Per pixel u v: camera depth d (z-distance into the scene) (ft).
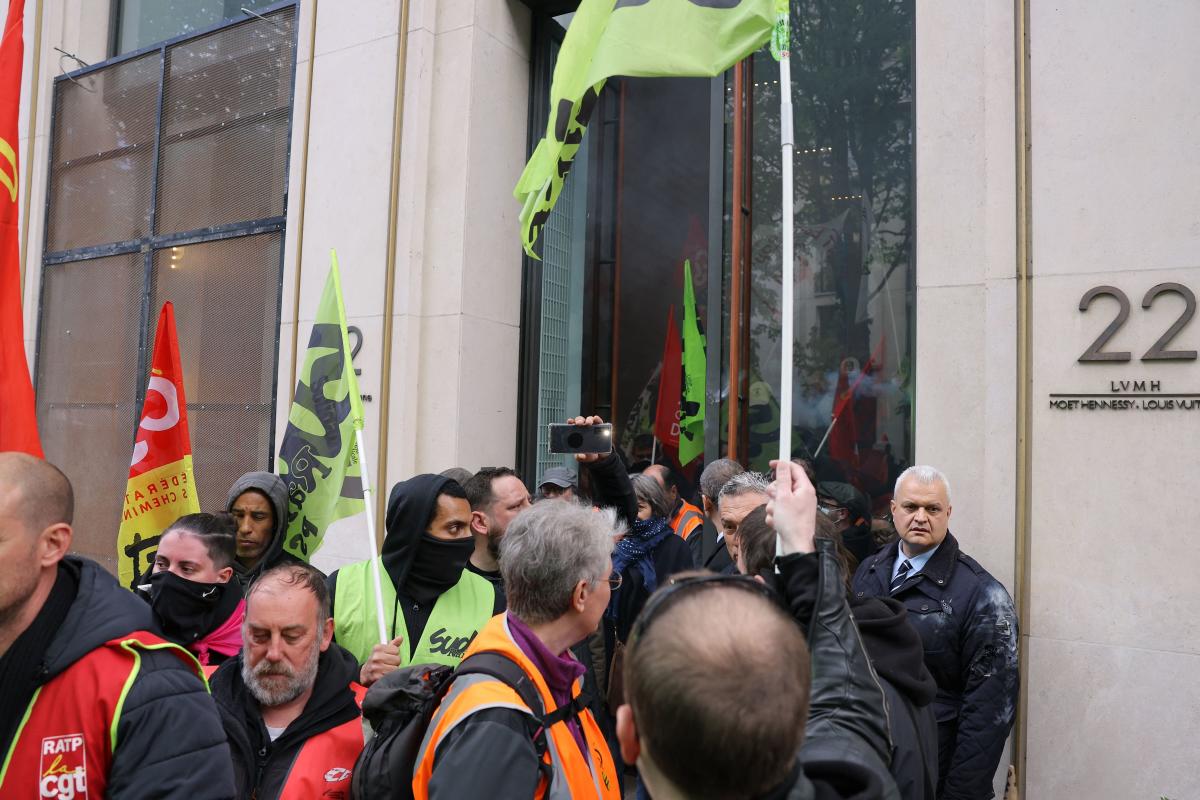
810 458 17.15
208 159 23.47
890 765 5.71
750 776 3.76
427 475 10.26
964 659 10.94
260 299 21.99
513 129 20.24
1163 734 11.82
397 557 10.02
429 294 19.21
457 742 5.70
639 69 12.52
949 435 13.85
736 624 3.93
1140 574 12.12
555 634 6.57
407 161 19.40
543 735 6.03
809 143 17.58
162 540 9.21
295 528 12.17
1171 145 12.42
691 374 19.39
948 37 14.38
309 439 12.10
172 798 5.74
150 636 6.10
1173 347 12.12
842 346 17.01
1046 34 13.34
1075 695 12.37
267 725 7.57
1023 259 13.17
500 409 19.63
